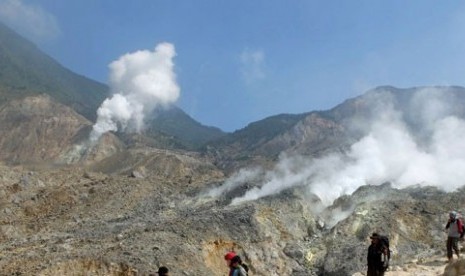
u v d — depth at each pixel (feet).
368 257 66.90
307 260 192.44
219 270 173.99
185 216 215.92
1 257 164.45
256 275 182.29
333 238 199.00
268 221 208.13
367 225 196.75
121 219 232.12
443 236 185.68
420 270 83.41
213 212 213.87
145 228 192.44
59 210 261.03
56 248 169.99
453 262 69.87
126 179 312.71
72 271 149.89
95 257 154.30
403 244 184.55
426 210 201.98
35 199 268.00
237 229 195.52
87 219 240.94
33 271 147.95
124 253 159.33
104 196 275.39
